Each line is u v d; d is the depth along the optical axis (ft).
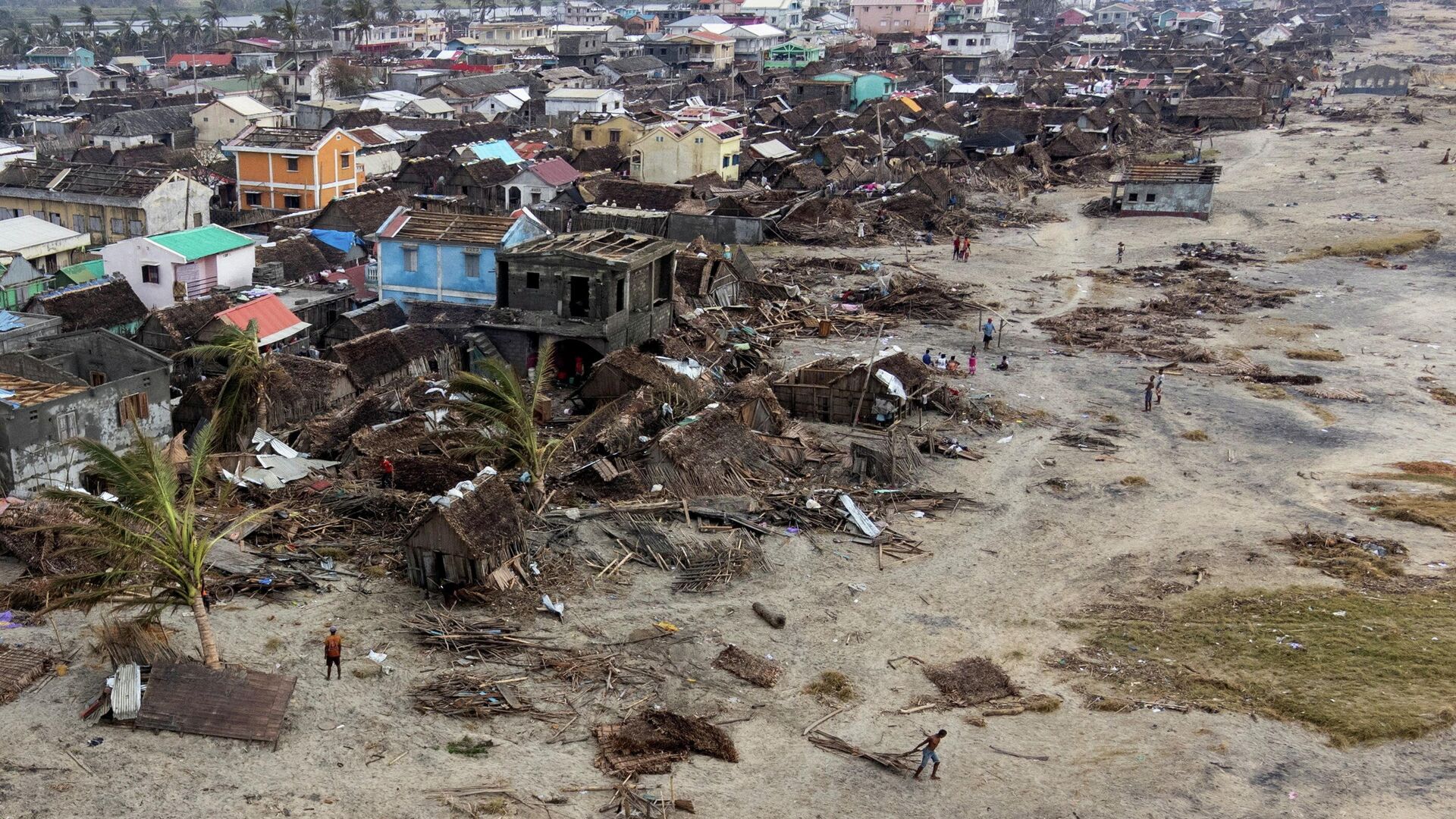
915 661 121.60
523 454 152.15
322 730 105.29
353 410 175.63
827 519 152.87
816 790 100.32
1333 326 247.70
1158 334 242.58
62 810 92.63
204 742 102.68
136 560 107.55
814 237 322.34
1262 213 355.56
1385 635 122.21
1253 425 191.83
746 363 212.23
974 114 542.98
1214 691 114.21
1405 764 102.68
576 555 139.74
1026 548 147.23
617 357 187.52
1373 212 350.23
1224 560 142.10
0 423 141.49
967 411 192.34
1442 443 184.34
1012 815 97.45
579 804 96.94
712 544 143.54
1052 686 116.57
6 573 129.70
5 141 432.66
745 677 117.08
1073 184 424.87
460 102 572.10
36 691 108.27
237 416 170.40
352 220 294.25
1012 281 286.05
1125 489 164.96
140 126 469.16
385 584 132.16
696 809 96.94
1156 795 99.30
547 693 112.78
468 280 217.36
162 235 226.79
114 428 157.69
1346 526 152.15
